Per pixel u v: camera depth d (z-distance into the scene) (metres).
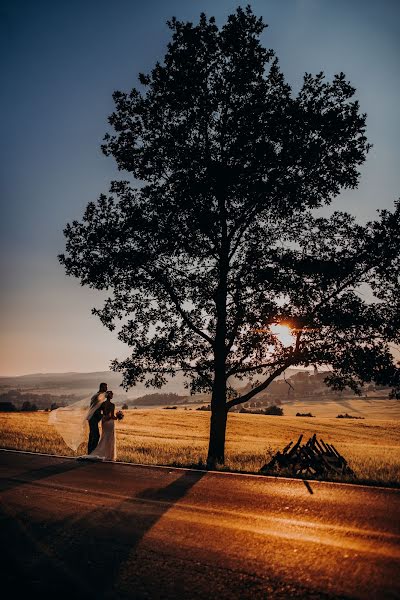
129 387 15.55
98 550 5.41
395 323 13.05
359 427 58.62
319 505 7.21
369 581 4.37
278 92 14.34
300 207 14.11
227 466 12.11
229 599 4.09
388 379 13.26
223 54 14.20
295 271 13.59
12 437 21.22
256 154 13.48
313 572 4.62
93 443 13.56
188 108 14.55
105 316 15.34
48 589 4.39
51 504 7.56
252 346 14.38
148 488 8.75
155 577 4.61
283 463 11.56
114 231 14.43
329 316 13.21
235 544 5.50
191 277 14.77
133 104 14.82
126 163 14.68
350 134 13.66
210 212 14.13
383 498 7.66
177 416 60.75
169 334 15.12
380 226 13.37
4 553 5.38
